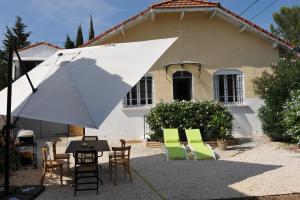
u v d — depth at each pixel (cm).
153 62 1052
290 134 1709
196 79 2123
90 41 2016
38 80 1045
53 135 2441
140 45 1152
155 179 1151
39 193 1002
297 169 1220
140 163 1433
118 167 1360
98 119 893
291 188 988
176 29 2122
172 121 1875
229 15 2075
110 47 1167
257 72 2170
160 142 1839
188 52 2128
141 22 2091
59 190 1044
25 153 1382
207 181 1100
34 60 2527
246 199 899
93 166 1134
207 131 1883
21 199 931
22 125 2345
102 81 1005
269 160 1406
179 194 961
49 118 906
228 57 2158
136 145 1900
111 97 959
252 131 2136
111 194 988
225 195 938
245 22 2089
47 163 1120
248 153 1606
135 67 1053
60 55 1194
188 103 1914
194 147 1583
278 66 1909
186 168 1312
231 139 1906
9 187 1031
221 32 2156
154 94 2092
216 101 2016
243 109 2141
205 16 2141
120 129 2059
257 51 2173
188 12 2125
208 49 2145
